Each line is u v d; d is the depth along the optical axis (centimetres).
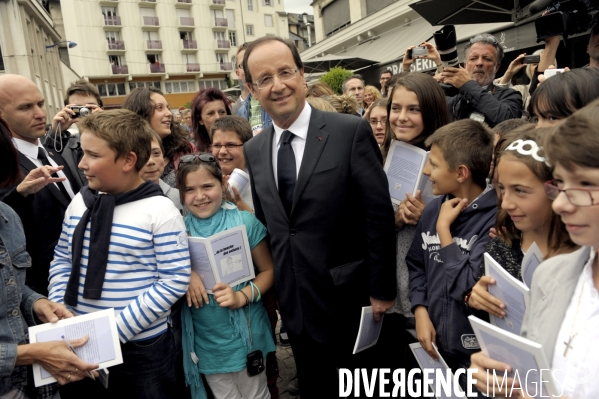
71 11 3847
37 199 239
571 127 89
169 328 204
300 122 201
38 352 158
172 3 4359
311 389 222
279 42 194
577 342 101
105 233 184
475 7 536
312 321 199
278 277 209
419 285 199
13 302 164
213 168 225
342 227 196
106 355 167
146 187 195
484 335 121
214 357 219
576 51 537
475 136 182
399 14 1472
